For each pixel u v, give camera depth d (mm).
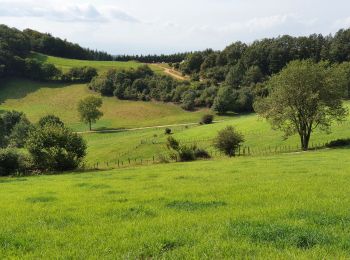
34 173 48750
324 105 66625
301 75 65188
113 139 126500
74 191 21062
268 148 76250
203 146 91625
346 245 8930
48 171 49969
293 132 69688
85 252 9172
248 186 19516
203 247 9047
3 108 184000
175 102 193000
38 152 49750
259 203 14695
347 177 22219
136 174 30906
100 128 158125
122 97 199625
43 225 12266
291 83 65875
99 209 14531
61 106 189000
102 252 9125
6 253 9336
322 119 65938
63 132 51094
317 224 10875
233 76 198625
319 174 24188
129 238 10109
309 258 8164
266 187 18781
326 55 193500
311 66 66625
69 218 13258
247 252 8703
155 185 21859
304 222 10984
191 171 30891
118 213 13719
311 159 38906
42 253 9234
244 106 170750
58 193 20516
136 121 169750
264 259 8203
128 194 18609
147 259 8633
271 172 26875
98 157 97312
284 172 26531
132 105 190750
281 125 71188
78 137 52188
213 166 35906
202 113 175750
